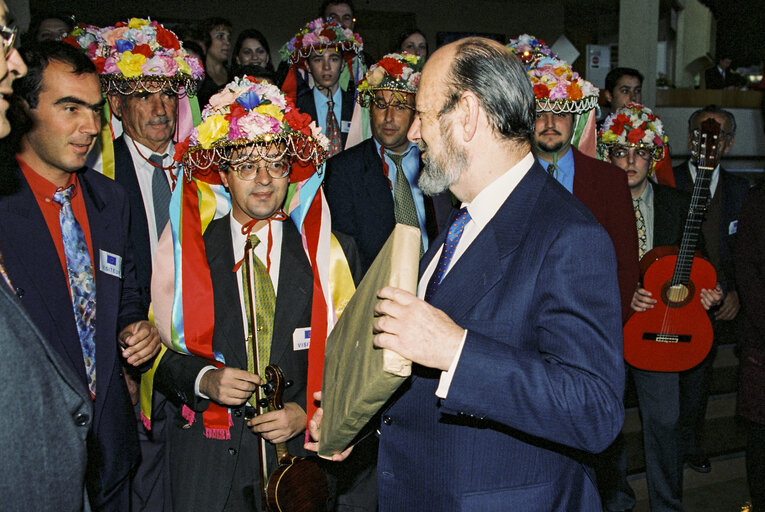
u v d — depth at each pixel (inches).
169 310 77.0
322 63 160.9
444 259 57.8
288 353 76.5
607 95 197.8
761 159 288.4
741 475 145.3
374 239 119.2
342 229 118.8
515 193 53.1
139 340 76.1
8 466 36.5
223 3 344.8
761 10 317.7
